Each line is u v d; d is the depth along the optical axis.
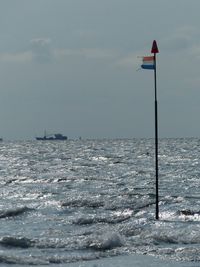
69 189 94.19
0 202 77.81
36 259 37.28
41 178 118.88
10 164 174.12
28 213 65.19
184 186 94.75
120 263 36.38
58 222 57.91
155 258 37.84
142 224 52.84
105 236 44.09
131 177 116.06
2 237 43.66
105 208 68.75
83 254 39.38
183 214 60.25
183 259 37.38
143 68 49.25
